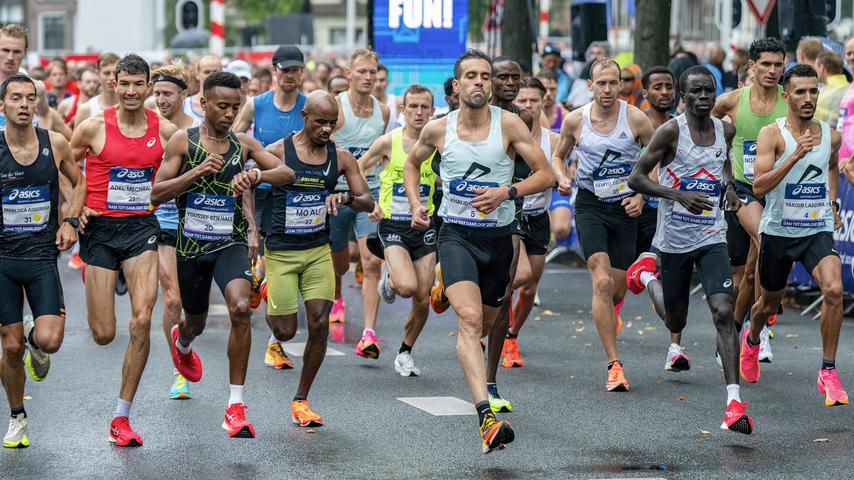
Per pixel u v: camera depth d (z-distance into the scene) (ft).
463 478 38.91
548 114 84.84
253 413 47.85
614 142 54.70
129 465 40.16
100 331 44.24
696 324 70.59
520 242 53.11
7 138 42.09
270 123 63.31
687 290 50.42
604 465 40.52
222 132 43.39
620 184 55.06
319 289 46.09
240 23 363.76
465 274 42.63
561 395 51.72
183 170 43.50
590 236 54.80
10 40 59.93
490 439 39.34
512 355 58.39
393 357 60.64
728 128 48.73
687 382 54.49
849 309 72.02
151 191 42.96
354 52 67.26
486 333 45.80
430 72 102.32
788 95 50.03
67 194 46.65
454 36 101.96
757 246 55.62
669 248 49.44
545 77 83.76
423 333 67.97
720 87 102.06
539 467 40.22
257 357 59.77
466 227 43.34
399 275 54.44
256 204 62.90
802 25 81.71
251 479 38.63
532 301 57.77
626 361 59.52
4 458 40.96
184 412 47.75
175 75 54.34
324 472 39.50
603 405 49.78
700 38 212.23
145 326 43.06
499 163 42.98
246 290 43.27
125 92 44.01
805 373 56.24
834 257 50.08
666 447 42.88
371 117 67.82
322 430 45.19
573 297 82.07
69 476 38.81
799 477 39.14
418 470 39.81
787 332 67.41
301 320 72.49
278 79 62.90
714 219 48.39
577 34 113.19
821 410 48.78
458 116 43.52
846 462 40.96
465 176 43.01
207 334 65.92
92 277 44.16
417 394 51.80
